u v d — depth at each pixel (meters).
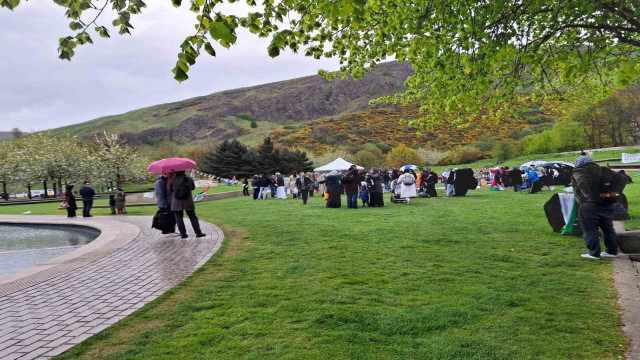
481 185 28.73
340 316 4.17
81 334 4.10
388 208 15.01
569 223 8.11
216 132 126.12
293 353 3.39
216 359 3.35
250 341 3.67
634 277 5.16
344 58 7.99
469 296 4.71
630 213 9.56
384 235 9.09
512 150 56.31
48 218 19.06
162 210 11.09
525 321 3.91
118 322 4.39
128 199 31.20
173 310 4.70
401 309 4.35
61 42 3.57
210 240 9.76
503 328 3.77
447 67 5.60
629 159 32.66
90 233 14.51
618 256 6.32
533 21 6.19
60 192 56.69
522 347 3.37
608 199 6.12
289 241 8.87
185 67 3.18
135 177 56.25
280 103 150.88
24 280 6.64
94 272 7.03
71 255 8.84
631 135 50.31
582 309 4.17
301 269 6.34
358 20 3.17
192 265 7.11
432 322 3.94
